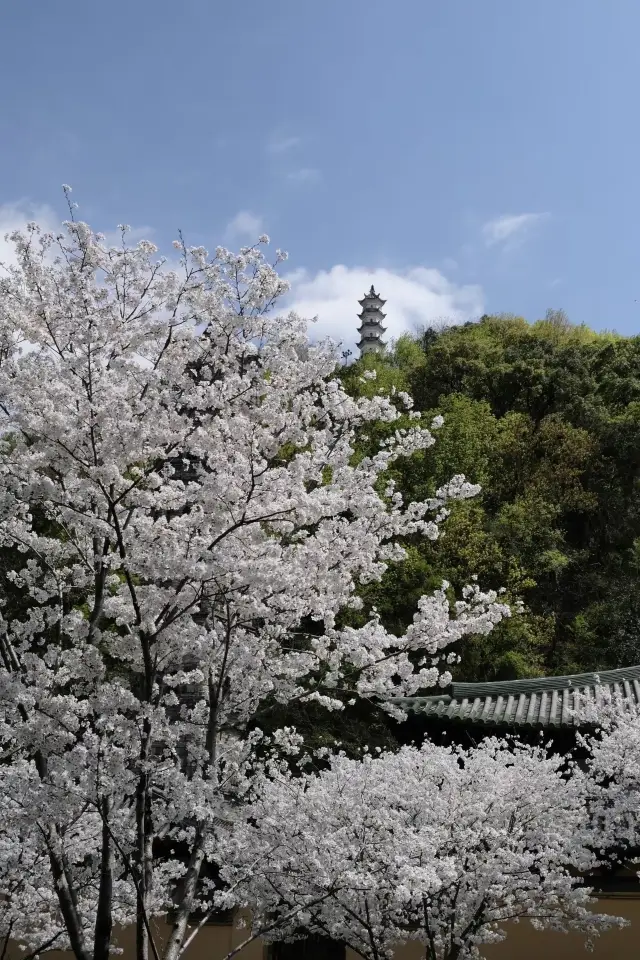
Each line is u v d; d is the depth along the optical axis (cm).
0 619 902
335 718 1930
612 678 1631
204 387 899
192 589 868
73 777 820
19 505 897
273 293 951
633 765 1195
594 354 5019
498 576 3123
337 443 978
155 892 1117
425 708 1557
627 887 1338
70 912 846
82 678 921
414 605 2872
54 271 920
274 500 870
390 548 999
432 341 5806
